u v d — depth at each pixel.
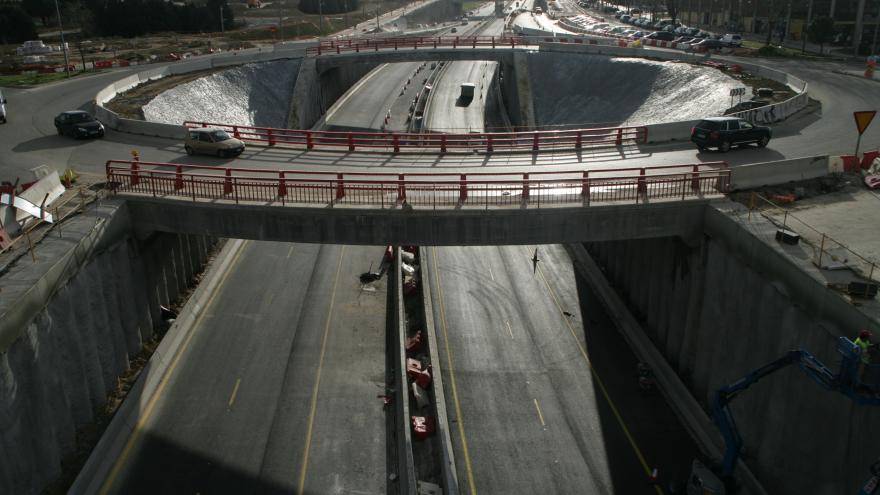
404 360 32.94
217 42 112.69
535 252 45.69
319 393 32.38
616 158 40.50
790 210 30.53
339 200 31.58
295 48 87.56
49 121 53.69
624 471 27.23
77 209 31.78
